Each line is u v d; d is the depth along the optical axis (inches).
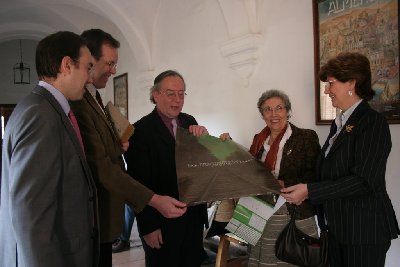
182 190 54.6
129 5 171.2
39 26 265.7
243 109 124.3
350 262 56.5
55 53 44.7
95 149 52.4
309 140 69.0
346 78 55.4
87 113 52.9
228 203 72.2
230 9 119.6
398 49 75.3
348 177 53.9
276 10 108.6
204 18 140.9
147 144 69.8
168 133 71.9
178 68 162.4
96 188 50.6
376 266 54.9
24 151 39.0
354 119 55.5
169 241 70.1
